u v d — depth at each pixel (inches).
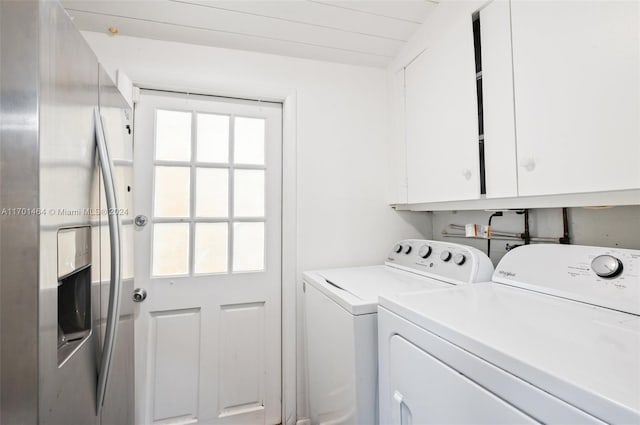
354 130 71.6
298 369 64.1
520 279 40.0
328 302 47.9
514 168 39.3
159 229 61.1
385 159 73.7
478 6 44.6
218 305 63.1
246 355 64.2
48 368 23.0
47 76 23.5
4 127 22.2
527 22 37.5
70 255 26.5
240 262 65.7
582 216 43.1
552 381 18.3
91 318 30.5
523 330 24.9
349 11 54.5
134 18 53.5
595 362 19.4
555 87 34.3
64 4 49.4
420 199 59.6
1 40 22.4
